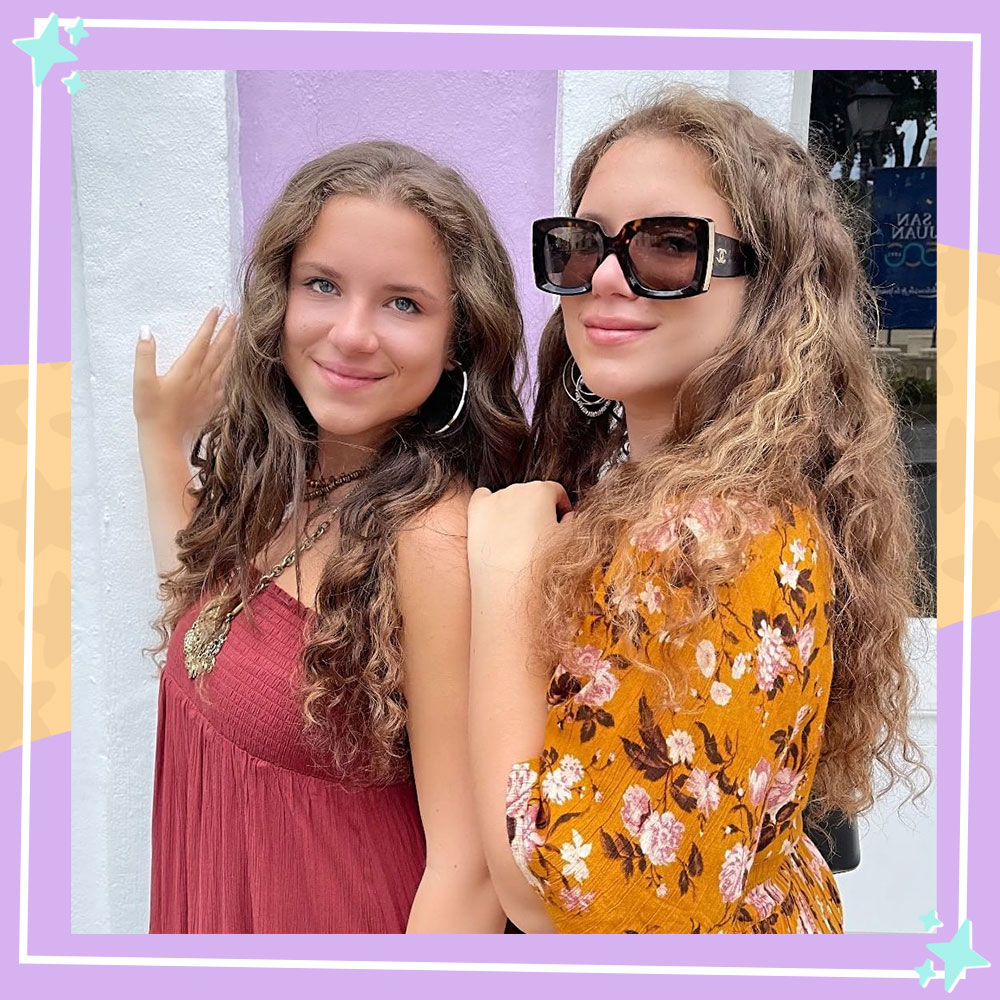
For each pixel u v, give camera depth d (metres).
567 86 1.62
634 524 0.99
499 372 1.32
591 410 1.35
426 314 1.22
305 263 1.22
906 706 1.24
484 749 1.03
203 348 1.65
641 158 1.08
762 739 0.93
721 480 0.98
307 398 1.27
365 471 1.34
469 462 1.35
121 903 1.87
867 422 1.10
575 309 1.12
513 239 1.75
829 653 1.03
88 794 1.87
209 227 1.68
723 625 0.92
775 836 1.06
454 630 1.17
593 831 0.90
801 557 0.99
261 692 1.24
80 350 1.75
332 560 1.21
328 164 1.23
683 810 0.90
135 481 1.75
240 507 1.38
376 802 1.26
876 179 1.83
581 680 0.99
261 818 1.25
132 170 1.67
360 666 1.19
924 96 1.79
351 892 1.24
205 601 1.41
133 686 1.82
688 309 1.06
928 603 1.81
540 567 1.04
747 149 1.08
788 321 1.07
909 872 2.02
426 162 1.25
